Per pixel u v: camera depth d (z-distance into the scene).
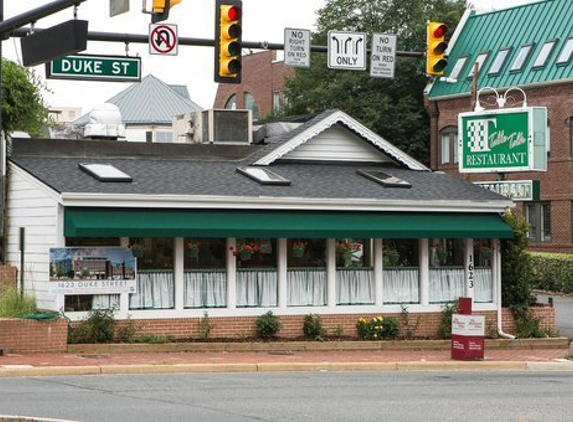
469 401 18.92
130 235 26.36
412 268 30.77
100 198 26.45
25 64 22.48
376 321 29.73
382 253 30.41
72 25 20.84
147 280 27.64
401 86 69.69
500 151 37.44
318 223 28.80
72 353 25.62
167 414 16.48
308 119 35.28
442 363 26.14
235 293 28.53
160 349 26.70
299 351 28.00
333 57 26.27
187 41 24.84
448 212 31.16
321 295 29.56
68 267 26.64
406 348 29.19
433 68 25.94
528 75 60.41
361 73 68.25
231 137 34.06
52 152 30.20
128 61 24.09
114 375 22.84
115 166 29.62
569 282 49.91
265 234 27.88
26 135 31.25
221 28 23.73
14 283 28.41
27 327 25.22
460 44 66.62
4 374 22.11
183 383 21.25
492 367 26.42
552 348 30.94
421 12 68.88
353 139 33.44
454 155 64.81
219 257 28.67
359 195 30.00
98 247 27.00
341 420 16.30
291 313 29.09
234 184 29.34
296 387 20.80
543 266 51.50
